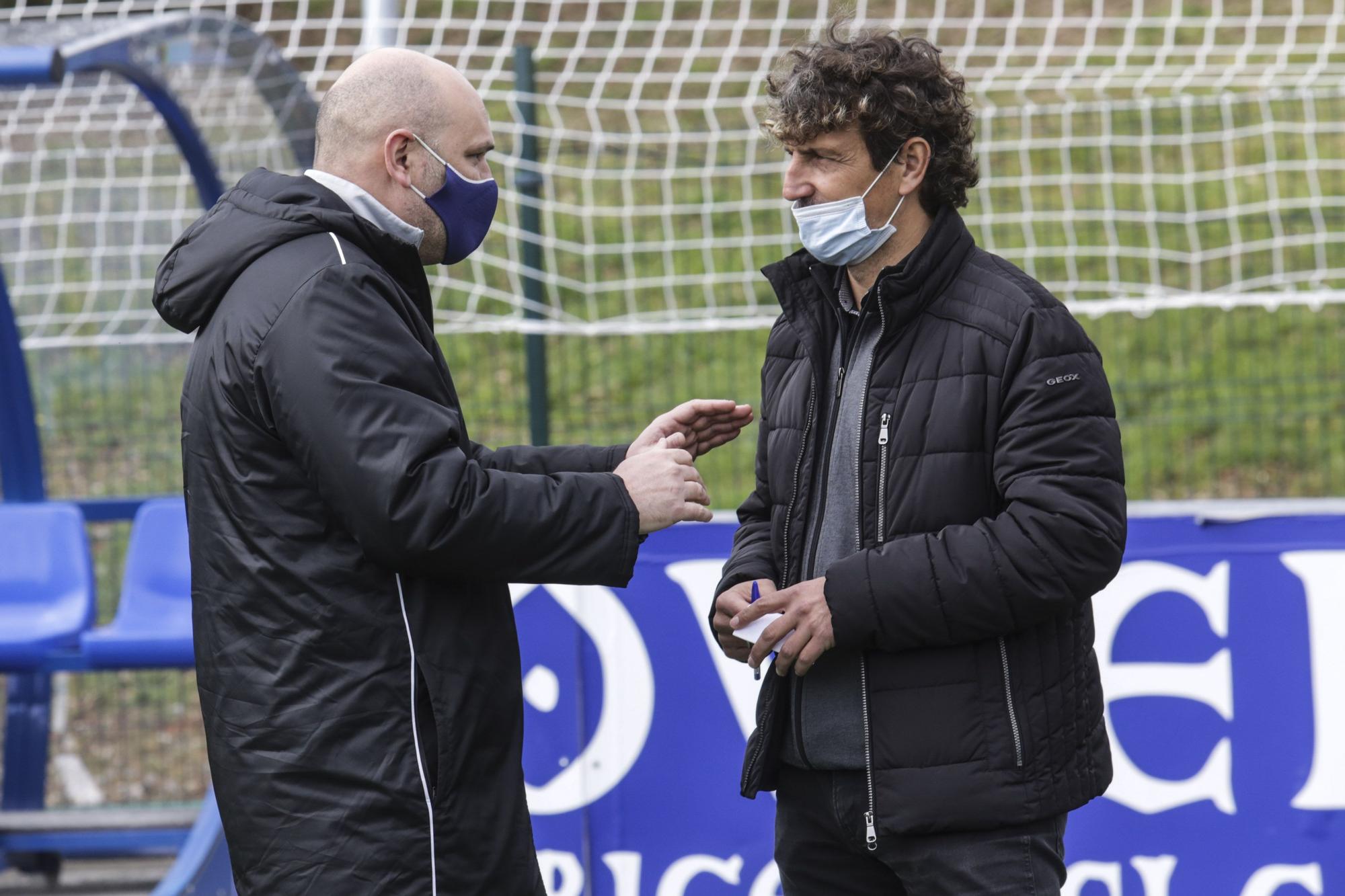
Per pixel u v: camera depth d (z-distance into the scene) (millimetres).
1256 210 15766
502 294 13383
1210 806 7852
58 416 12625
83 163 12977
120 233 13156
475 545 4629
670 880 8094
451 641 4855
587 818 8133
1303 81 15016
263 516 4758
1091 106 13648
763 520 6082
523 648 8164
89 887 9109
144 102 10375
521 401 13055
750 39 19016
